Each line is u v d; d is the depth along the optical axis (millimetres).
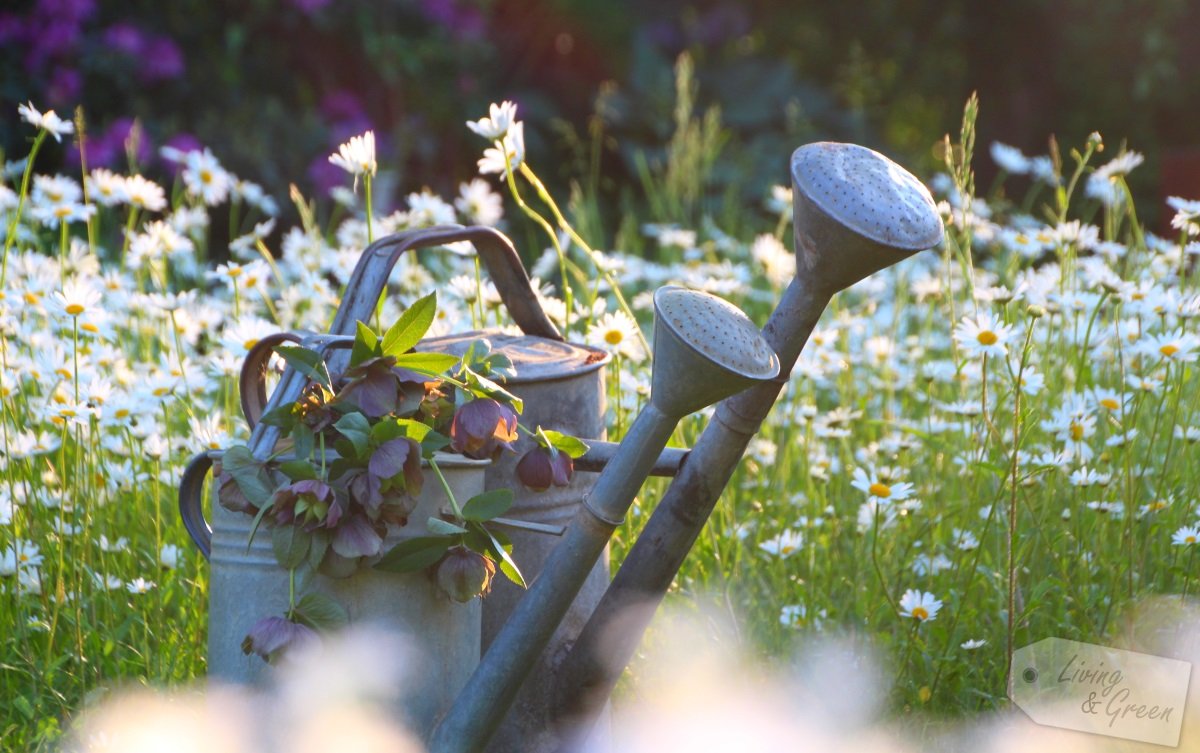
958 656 3375
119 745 3154
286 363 2994
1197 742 3232
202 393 3934
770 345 2951
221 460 2941
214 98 7812
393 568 2928
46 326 3758
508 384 3041
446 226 3084
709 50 10922
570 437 3016
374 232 4316
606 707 3156
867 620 3428
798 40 11422
